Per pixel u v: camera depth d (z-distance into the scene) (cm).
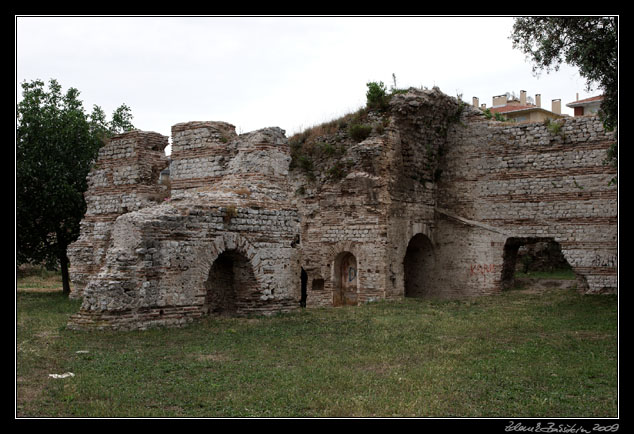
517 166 2980
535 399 1068
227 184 2241
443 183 3183
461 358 1409
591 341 1631
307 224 3080
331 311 2309
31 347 1455
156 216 1864
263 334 1725
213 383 1165
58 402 1016
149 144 2864
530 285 3167
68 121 3488
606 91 2011
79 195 3406
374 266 2800
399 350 1499
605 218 2736
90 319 1730
